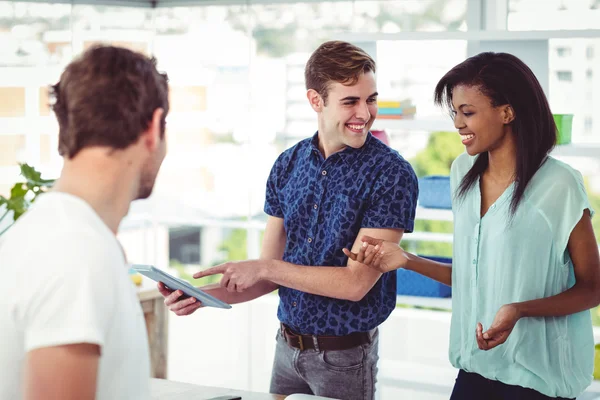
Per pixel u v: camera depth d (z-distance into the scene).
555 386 2.02
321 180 2.38
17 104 4.68
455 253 2.18
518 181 1.98
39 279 1.05
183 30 5.32
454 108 2.05
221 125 5.34
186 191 5.50
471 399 2.16
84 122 1.13
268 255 2.56
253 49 5.18
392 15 4.89
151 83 1.18
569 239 1.99
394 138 6.35
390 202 2.29
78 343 1.04
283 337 2.48
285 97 5.15
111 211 1.18
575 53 4.48
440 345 4.82
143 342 1.20
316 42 5.04
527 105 1.96
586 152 3.41
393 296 2.43
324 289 2.25
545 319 2.01
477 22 4.35
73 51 4.93
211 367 4.98
